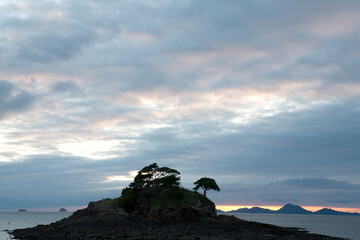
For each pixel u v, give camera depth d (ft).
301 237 337.52
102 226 331.77
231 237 293.64
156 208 379.14
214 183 414.21
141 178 418.72
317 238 338.95
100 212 370.73
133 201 404.98
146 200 397.60
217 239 278.46
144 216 382.83
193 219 366.43
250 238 293.64
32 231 350.64
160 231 315.58
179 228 331.57
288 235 347.15
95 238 281.95
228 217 415.23
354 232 570.87
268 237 308.40
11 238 313.94
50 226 366.22
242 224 386.93
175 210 372.99
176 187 400.47
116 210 379.35
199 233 308.60
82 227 326.44
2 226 588.91
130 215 376.68
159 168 411.95
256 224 396.16
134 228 333.83
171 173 407.64
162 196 392.68
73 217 381.81
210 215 391.86
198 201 387.96
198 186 416.46
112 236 287.28
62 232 317.01
